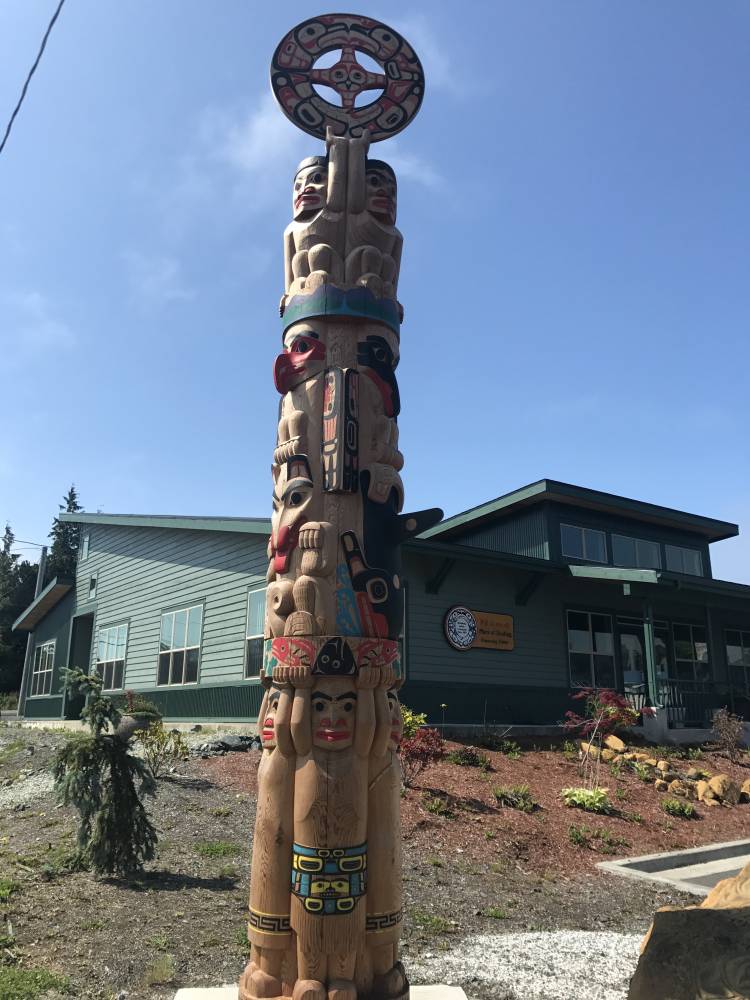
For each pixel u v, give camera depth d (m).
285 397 4.48
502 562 15.58
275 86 5.10
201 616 16.31
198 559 16.78
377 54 5.35
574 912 6.91
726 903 4.16
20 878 6.39
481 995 4.85
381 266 4.67
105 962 4.92
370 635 3.94
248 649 14.70
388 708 3.92
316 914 3.57
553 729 15.27
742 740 16.80
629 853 9.23
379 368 4.45
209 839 7.75
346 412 4.25
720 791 12.06
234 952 5.20
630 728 15.60
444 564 14.98
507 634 16.19
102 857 6.53
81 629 22.67
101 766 6.85
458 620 15.31
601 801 10.55
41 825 8.25
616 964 5.48
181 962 4.99
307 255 4.65
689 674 19.78
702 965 3.41
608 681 17.81
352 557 4.04
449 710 14.84
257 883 3.72
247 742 12.16
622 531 19.66
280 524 4.19
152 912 5.79
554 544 17.97
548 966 5.38
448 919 6.31
